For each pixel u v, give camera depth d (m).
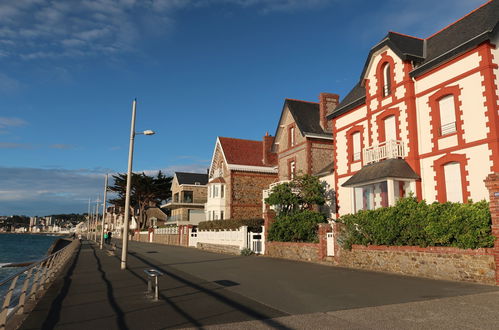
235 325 6.62
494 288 9.51
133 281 12.81
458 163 15.30
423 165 16.59
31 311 8.16
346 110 22.20
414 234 12.41
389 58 18.61
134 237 65.50
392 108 18.25
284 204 23.44
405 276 12.25
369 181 17.14
